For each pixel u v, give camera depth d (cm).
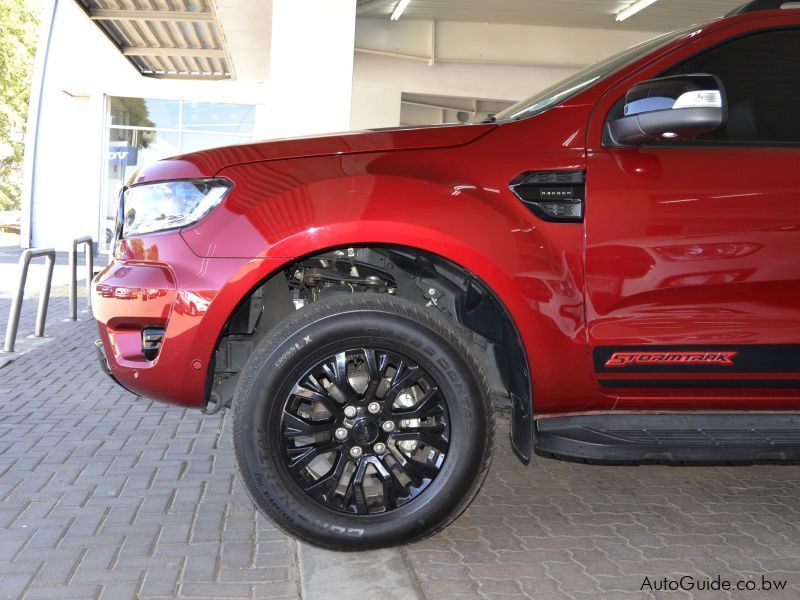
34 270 1427
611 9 1452
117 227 304
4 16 3067
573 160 274
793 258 272
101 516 323
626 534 314
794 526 325
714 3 1392
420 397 290
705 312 273
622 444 266
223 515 327
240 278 266
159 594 258
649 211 269
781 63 287
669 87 256
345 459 279
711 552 298
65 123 1984
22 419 464
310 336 269
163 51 1340
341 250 295
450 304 301
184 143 1956
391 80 1661
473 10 1499
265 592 261
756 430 282
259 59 1416
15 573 271
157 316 271
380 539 277
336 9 806
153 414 482
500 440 455
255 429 270
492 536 310
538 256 269
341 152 280
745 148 278
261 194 272
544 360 272
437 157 277
